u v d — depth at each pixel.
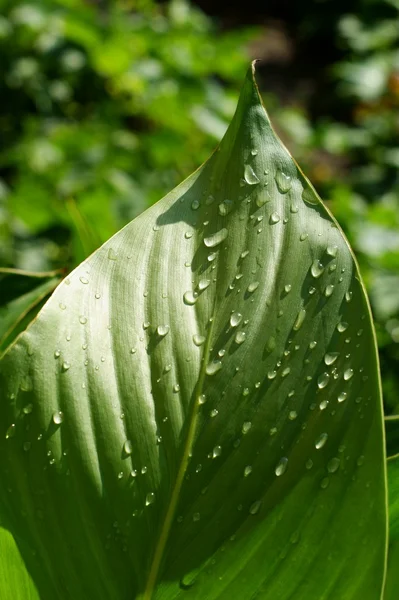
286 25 5.40
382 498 0.73
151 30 3.22
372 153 3.40
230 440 0.76
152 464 0.76
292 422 0.75
